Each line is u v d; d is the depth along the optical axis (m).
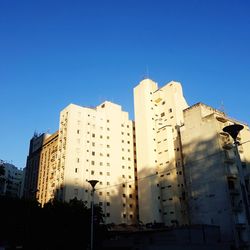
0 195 53.25
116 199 103.38
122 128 117.12
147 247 60.22
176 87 107.69
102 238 60.56
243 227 64.00
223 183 67.69
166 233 60.09
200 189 72.31
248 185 69.69
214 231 62.53
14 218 51.12
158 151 101.56
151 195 94.19
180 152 94.12
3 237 50.91
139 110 109.75
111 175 105.69
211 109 80.81
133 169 112.81
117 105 119.50
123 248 65.81
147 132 103.44
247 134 79.12
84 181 98.38
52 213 55.34
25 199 55.00
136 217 105.12
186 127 81.31
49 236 53.62
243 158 74.56
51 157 118.62
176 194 91.56
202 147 75.06
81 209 58.47
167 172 95.94
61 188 95.44
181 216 87.56
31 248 53.41
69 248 55.03
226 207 65.44
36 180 125.38
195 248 54.25
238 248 58.28
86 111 109.38
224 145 71.31
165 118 105.56
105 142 109.31
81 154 101.69
